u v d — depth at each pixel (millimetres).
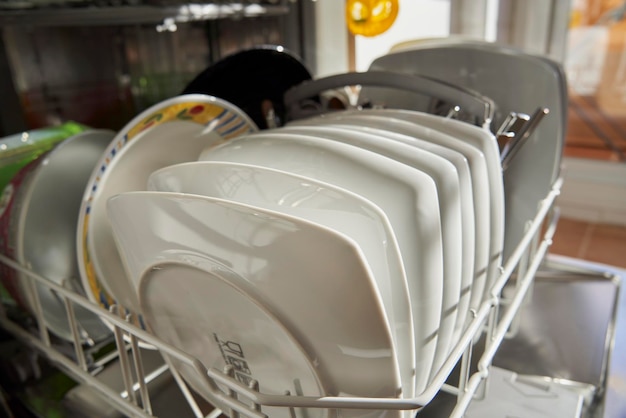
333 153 357
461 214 392
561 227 1590
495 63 577
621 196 1573
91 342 564
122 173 504
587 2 1759
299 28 1060
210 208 312
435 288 349
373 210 300
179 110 508
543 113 485
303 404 293
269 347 359
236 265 318
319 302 298
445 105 564
